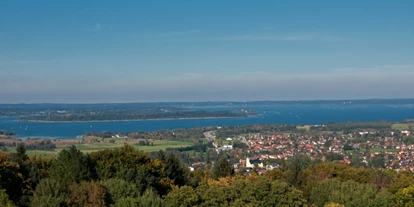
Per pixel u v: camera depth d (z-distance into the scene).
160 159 94.38
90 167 75.94
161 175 82.69
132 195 65.69
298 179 94.69
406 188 79.81
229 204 68.81
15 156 81.38
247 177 94.19
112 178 70.75
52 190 61.38
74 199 61.03
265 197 69.25
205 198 69.31
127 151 84.56
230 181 87.12
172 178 89.75
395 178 97.12
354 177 102.62
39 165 82.00
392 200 78.75
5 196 59.66
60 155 74.12
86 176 71.50
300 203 69.75
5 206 57.91
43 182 63.34
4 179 66.38
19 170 71.12
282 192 69.75
